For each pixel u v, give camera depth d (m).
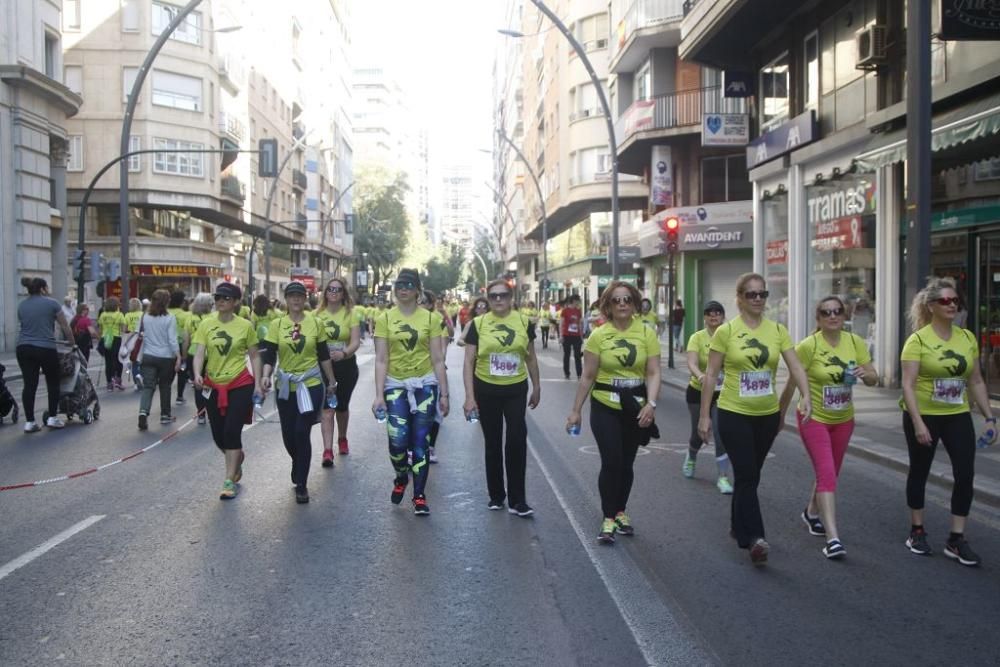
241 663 4.22
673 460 10.07
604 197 40.22
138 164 42.56
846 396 6.34
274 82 60.66
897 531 6.88
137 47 42.47
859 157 14.98
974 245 14.17
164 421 12.85
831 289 19.31
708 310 8.79
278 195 62.03
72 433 11.81
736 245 29.59
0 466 9.39
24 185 28.95
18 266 28.88
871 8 16.72
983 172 13.76
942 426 6.14
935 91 13.73
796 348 6.43
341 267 92.38
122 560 5.89
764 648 4.44
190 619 4.80
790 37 20.44
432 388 7.38
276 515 7.17
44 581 5.45
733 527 6.47
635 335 6.43
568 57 43.19
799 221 20.42
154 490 8.14
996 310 13.62
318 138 77.50
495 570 5.71
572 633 4.62
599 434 6.45
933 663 4.26
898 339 16.53
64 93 30.70
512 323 7.17
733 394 6.02
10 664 4.20
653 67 31.45
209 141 44.97
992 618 4.90
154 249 43.66
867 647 4.46
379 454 10.21
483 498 7.88
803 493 8.29
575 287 51.38
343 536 6.52
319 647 4.42
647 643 4.49
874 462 9.86
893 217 16.42
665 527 6.90
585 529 6.80
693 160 30.58
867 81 16.97
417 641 4.50
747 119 25.61
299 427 7.61
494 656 4.31
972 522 7.20
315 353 7.77
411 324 7.31
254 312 14.55
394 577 5.55
